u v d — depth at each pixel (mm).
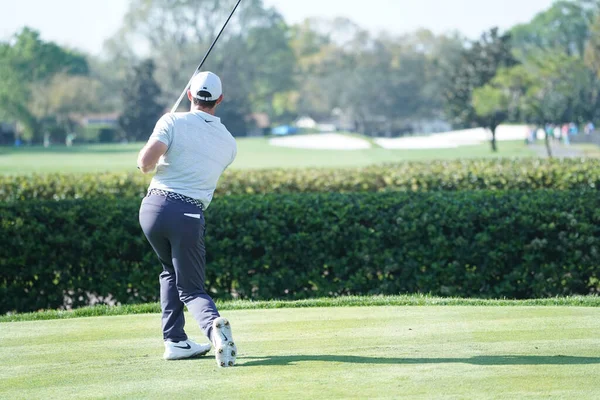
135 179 57469
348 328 21125
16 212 32656
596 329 20438
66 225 32594
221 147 18266
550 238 31797
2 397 15180
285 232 32625
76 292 33094
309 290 32750
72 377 16594
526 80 183500
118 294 33000
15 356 18828
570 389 14664
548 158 65250
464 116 195125
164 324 18297
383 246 32375
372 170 60188
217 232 32656
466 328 20781
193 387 15359
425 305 25609
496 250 31859
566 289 31828
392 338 19688
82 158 175500
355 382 15352
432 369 16266
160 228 17766
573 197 32531
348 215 32469
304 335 20344
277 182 57312
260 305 26047
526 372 15930
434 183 56000
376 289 32406
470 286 32125
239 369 16719
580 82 194125
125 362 17906
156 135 17750
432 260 32188
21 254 32469
